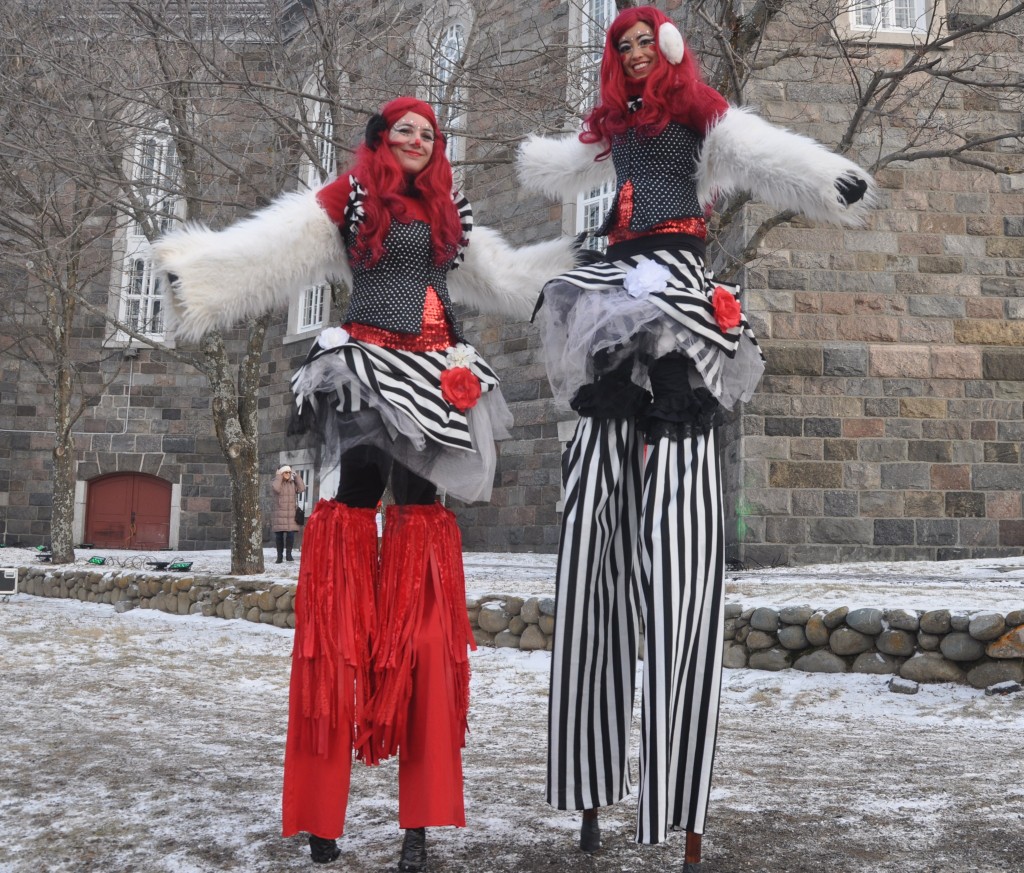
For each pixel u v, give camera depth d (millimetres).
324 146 11953
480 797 3426
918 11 14906
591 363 2865
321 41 11164
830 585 9156
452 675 2680
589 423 2924
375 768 4020
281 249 2934
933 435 14375
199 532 27031
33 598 14453
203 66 11562
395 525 2783
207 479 27156
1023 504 14320
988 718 5465
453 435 2811
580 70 10062
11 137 11906
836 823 3041
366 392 2760
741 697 6387
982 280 14641
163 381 27188
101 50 11875
